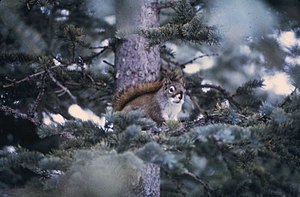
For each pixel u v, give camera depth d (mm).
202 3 10422
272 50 13883
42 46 12320
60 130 8367
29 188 9242
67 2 12109
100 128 8383
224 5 9500
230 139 7473
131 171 8016
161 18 13922
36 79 11328
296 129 8109
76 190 7730
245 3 9578
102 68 14141
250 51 14750
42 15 12688
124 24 10781
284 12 12344
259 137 7871
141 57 11289
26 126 13016
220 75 15688
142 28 10469
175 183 10336
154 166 10211
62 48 12234
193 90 13086
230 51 15016
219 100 12766
